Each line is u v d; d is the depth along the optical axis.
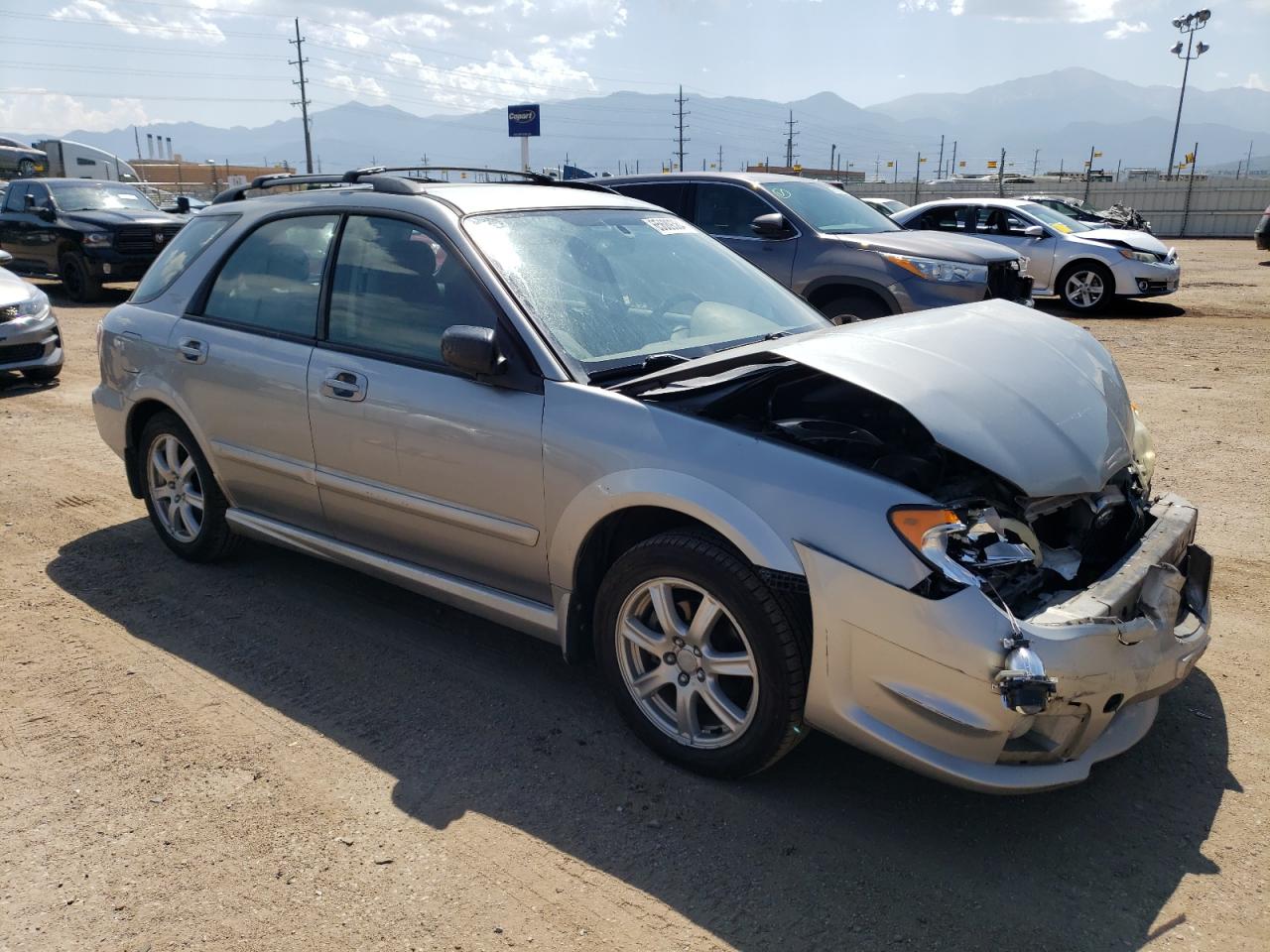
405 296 3.69
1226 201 37.09
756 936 2.45
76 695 3.63
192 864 2.72
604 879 2.66
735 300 4.02
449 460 3.46
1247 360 9.80
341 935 2.45
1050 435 2.92
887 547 2.60
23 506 5.81
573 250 3.79
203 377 4.34
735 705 2.99
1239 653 3.86
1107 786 3.05
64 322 13.75
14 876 2.67
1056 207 17.56
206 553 4.77
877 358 2.98
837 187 9.84
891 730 2.68
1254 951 2.37
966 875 2.66
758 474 2.82
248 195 4.88
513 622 3.50
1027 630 2.49
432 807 2.97
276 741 3.33
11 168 34.00
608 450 3.07
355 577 4.76
